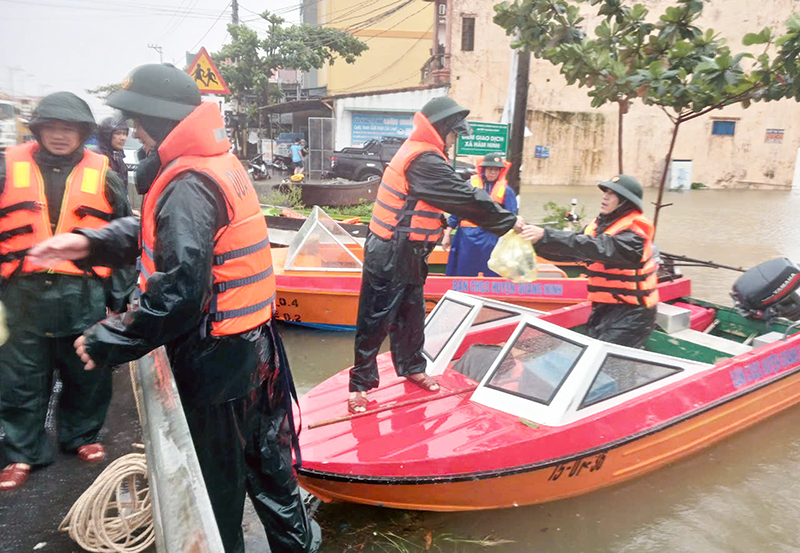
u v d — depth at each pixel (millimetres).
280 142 26250
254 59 24391
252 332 2082
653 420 3998
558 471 3662
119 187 2797
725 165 24734
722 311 6336
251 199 2072
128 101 1901
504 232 3705
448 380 4375
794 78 5984
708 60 6117
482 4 22109
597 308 5027
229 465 2156
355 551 3410
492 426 3713
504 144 8703
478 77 22578
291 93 32719
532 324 4289
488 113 22859
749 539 3627
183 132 1853
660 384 4180
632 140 24266
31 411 2598
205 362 2010
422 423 3756
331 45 25250
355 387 3895
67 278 2557
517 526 3682
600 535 3623
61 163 2574
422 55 30797
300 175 14969
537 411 3809
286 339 6902
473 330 5027
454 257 7223
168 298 1742
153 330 1756
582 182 24453
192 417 2076
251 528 2930
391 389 4207
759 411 4844
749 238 13211
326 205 13695
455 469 3400
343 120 21547
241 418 2154
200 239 1793
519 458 3512
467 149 8516
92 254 2137
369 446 3508
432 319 5027
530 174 24234
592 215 15750
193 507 1327
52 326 2551
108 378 2834
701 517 3824
